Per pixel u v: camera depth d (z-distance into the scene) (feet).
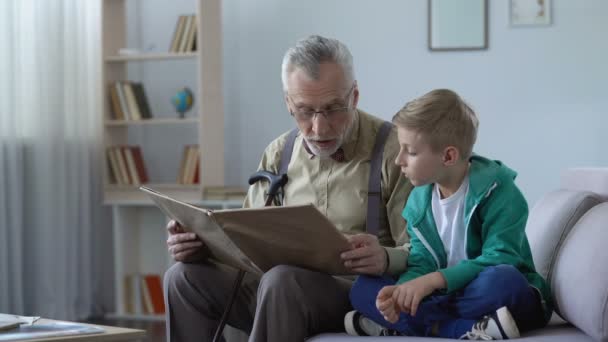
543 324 6.17
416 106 6.13
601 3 15.17
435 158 6.13
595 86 15.23
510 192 6.16
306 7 15.90
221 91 15.23
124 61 15.65
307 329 6.22
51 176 14.19
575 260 5.94
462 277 5.83
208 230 6.32
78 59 15.08
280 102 16.01
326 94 6.92
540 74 15.35
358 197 7.22
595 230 5.94
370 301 6.05
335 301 6.31
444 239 6.38
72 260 14.74
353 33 15.79
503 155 15.48
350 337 5.96
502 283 5.70
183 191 14.89
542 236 6.88
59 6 14.38
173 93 16.25
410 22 15.62
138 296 15.31
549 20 15.29
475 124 6.26
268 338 6.07
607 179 6.72
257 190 7.84
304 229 5.76
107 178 15.11
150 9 16.19
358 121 7.41
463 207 6.23
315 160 7.45
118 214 15.20
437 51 15.56
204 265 7.16
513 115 15.43
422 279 5.77
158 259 15.89
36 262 14.02
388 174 7.14
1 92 13.33
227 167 16.21
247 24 16.08
